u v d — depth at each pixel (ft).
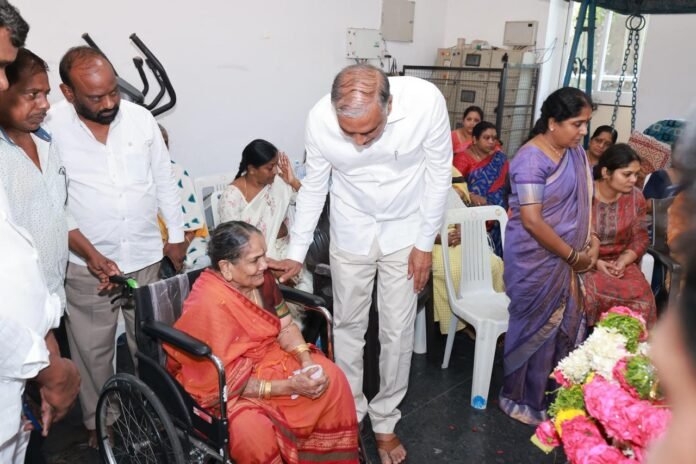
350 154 6.37
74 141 6.62
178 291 6.44
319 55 14.06
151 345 6.13
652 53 16.84
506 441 7.90
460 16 18.34
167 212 7.79
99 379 7.38
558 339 7.89
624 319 4.33
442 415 8.47
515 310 7.95
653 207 9.82
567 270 7.63
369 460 6.91
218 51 11.91
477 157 13.32
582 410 4.13
